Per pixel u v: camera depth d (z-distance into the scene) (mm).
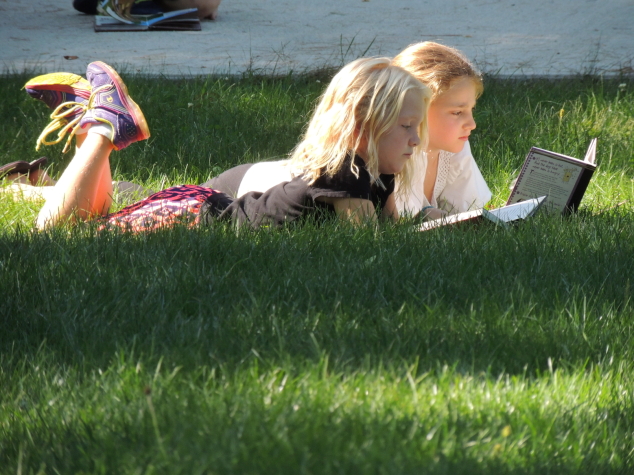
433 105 14344
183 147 19578
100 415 7211
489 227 12812
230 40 32438
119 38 32250
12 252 11297
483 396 7543
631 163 19219
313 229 12336
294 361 8078
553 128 21703
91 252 11453
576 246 12086
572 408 7391
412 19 37250
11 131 20219
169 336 8938
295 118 22359
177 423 6762
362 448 6320
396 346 8602
